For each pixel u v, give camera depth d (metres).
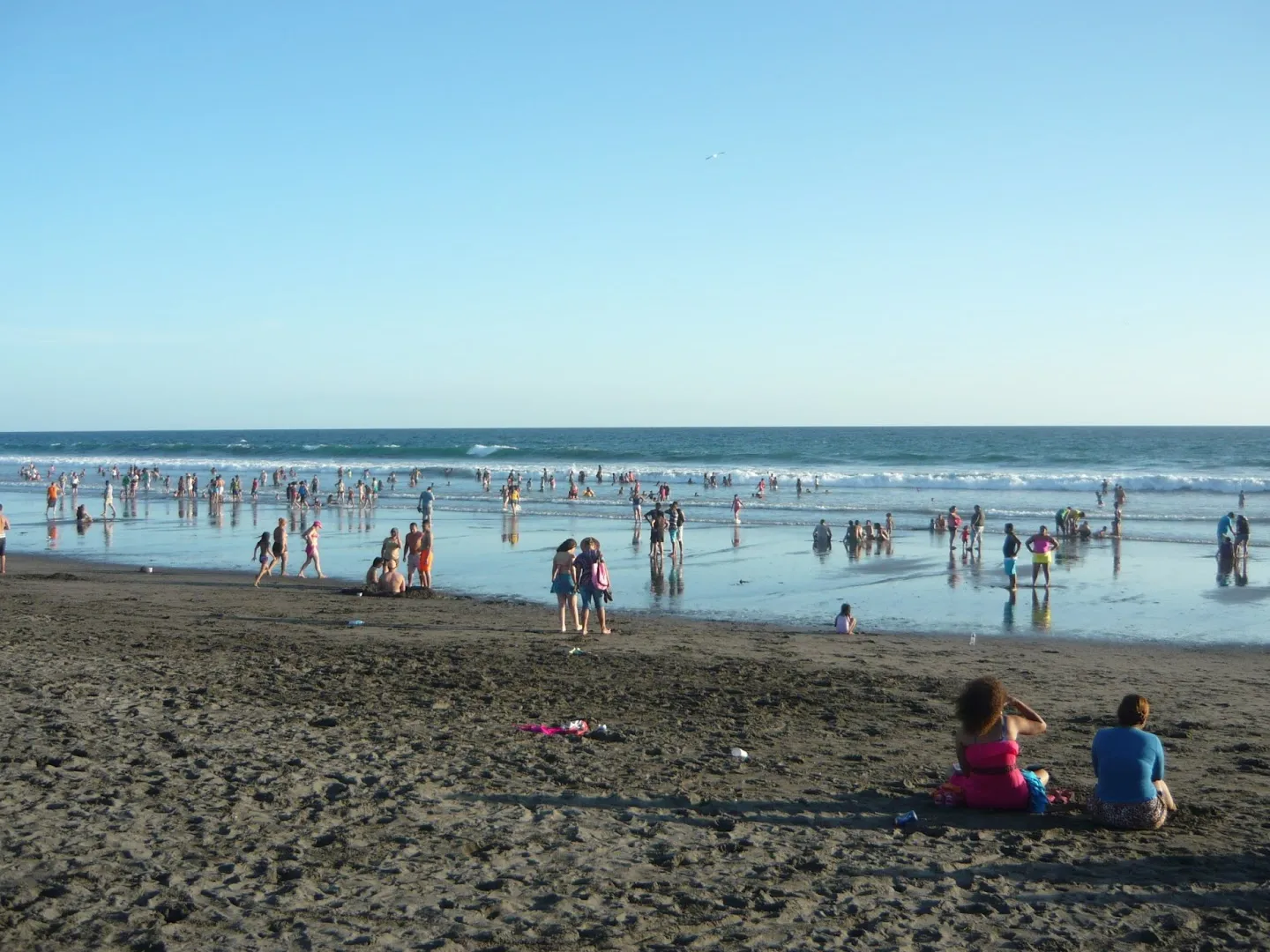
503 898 5.89
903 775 8.94
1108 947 5.35
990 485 66.94
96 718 10.24
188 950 5.12
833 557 32.78
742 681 13.65
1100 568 30.00
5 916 5.48
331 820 7.27
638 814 7.57
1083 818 7.62
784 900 5.93
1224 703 12.80
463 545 36.44
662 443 155.75
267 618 19.64
